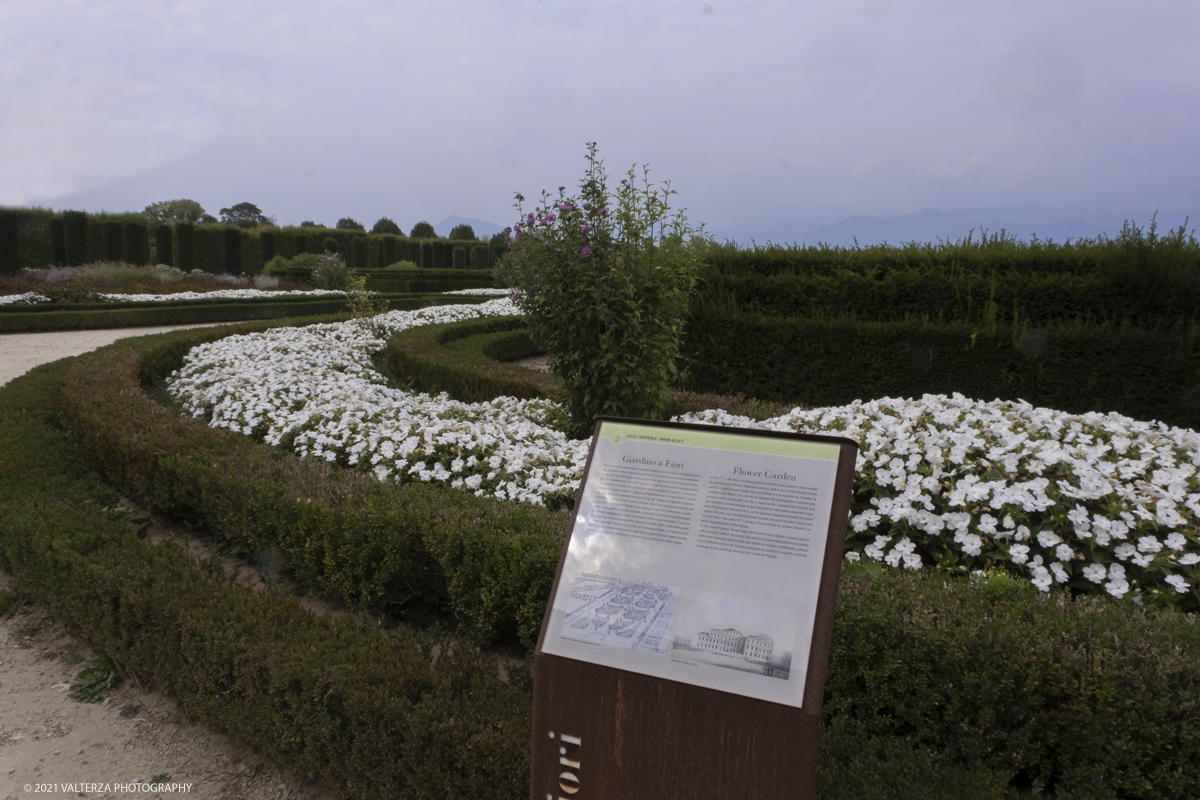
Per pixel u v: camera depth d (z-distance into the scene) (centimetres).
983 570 323
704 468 177
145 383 911
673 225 580
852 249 860
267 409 625
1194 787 198
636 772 163
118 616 323
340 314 1562
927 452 389
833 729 226
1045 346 670
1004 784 207
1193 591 300
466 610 324
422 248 4228
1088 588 316
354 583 361
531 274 588
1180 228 662
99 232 3094
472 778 212
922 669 226
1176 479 362
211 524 455
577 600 175
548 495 417
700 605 163
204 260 3366
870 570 274
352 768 236
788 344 805
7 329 1725
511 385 769
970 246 799
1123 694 204
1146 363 631
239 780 266
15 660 354
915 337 732
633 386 575
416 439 489
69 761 277
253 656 263
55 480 543
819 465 166
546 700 172
